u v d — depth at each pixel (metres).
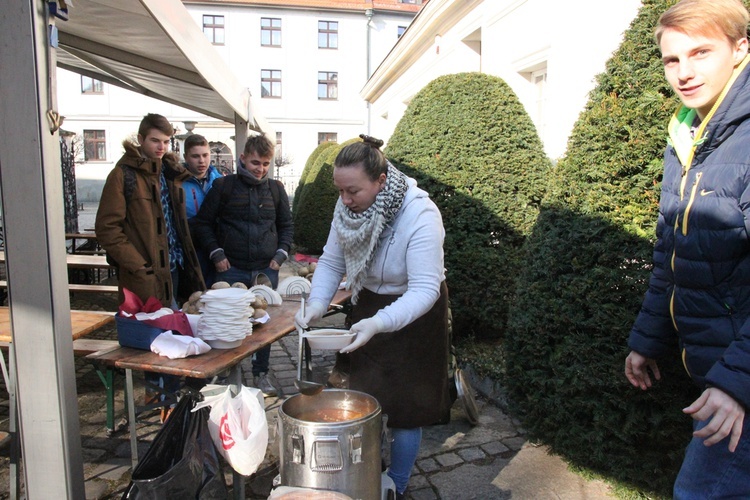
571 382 2.64
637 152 2.40
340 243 2.22
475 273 4.20
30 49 1.88
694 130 1.62
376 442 1.84
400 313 1.93
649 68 2.39
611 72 2.56
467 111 4.34
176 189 3.56
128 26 3.63
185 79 4.98
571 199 2.69
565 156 2.80
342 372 2.64
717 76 1.46
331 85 30.80
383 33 31.12
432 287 2.01
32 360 2.01
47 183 1.94
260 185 3.95
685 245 1.54
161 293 3.16
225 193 3.86
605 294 2.48
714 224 1.45
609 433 2.55
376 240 2.04
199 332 2.32
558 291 2.69
